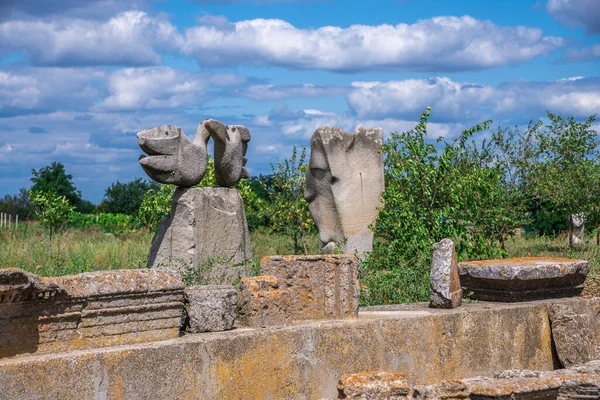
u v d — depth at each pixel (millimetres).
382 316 7281
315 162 13320
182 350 5820
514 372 7320
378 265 11164
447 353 7504
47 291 5367
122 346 5695
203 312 6273
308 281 6992
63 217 17891
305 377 6512
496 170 12352
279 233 18500
